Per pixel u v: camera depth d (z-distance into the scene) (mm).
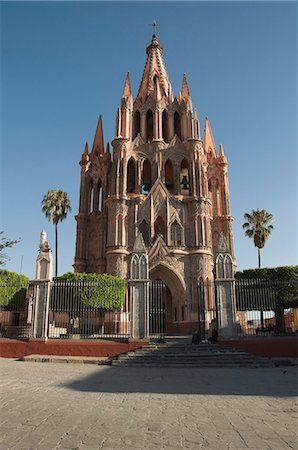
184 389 12562
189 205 51906
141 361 21109
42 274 25766
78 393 11625
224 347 23562
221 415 8867
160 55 67062
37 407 9562
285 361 20906
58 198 63781
